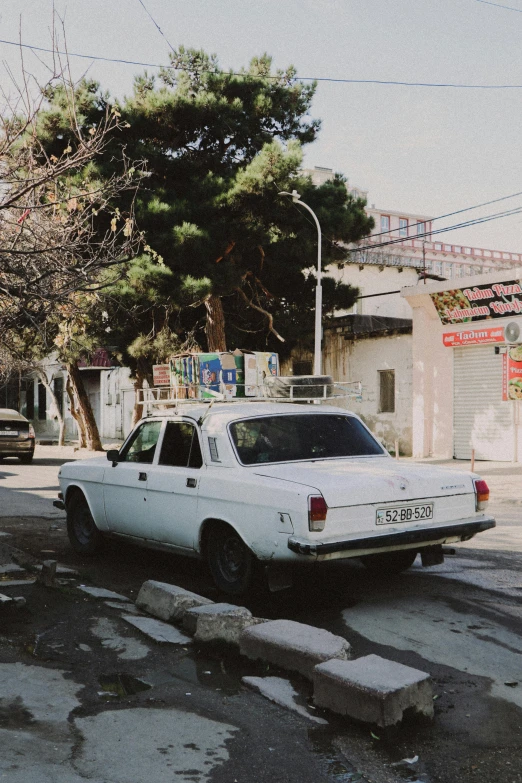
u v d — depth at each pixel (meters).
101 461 8.08
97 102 20.39
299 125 23.45
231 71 22.50
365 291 39.47
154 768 3.28
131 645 4.96
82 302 7.05
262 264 23.44
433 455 23.36
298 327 25.17
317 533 5.43
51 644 4.95
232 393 7.97
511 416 21.06
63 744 3.47
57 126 16.81
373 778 3.24
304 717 3.84
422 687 3.79
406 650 4.93
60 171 5.64
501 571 7.18
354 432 7.04
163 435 7.16
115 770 3.25
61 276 5.84
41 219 5.98
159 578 7.03
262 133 22.38
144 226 18.66
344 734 3.67
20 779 3.11
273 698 4.04
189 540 6.58
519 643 5.05
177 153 22.42
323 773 3.28
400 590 6.46
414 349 23.81
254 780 3.21
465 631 5.31
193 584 6.76
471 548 8.47
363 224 23.66
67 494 8.37
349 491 5.59
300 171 21.22
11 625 5.32
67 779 3.14
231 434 6.43
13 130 5.68
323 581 6.79
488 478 17.06
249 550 5.96
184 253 19.20
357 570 7.21
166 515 6.80
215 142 22.67
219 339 22.64
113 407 38.12
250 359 8.35
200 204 20.39
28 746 3.42
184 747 3.49
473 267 61.44
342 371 27.64
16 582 6.43
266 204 20.66
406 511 5.86
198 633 4.96
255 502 5.81
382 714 3.62
